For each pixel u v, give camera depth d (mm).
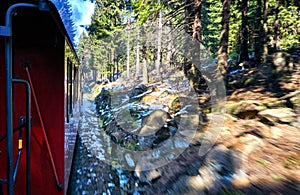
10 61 1493
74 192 4223
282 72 9383
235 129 5559
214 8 18312
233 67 15516
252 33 15516
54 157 3117
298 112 5629
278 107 6242
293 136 4715
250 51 18656
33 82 2996
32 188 3086
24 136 2994
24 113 2973
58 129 3102
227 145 4797
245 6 14648
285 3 15188
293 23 15938
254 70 11211
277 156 3979
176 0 10750
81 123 10391
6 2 2266
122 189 4305
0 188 1657
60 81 3062
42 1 1592
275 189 3123
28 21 2592
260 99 7160
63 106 3084
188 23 10055
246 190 3270
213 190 3518
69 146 4262
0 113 2848
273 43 15367
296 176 3318
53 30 2877
